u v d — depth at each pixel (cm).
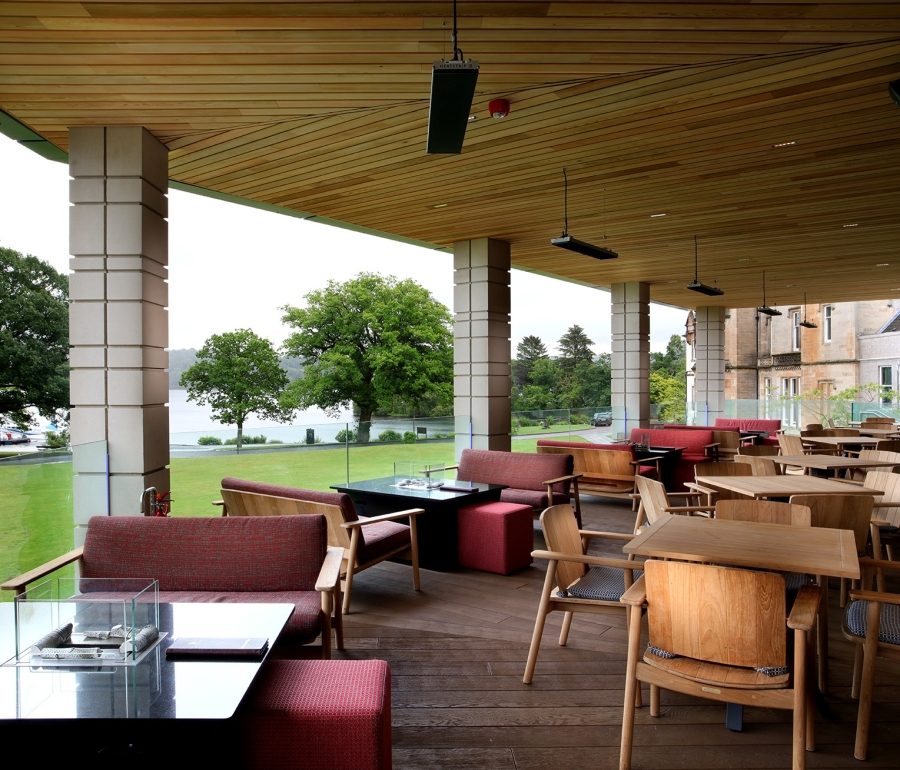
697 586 228
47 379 1975
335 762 198
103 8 355
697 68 441
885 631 262
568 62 429
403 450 858
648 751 263
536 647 324
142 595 217
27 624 206
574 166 650
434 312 2647
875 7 366
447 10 361
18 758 184
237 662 203
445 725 284
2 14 359
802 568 241
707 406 1775
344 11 361
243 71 429
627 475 763
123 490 515
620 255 1126
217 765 187
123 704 175
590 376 4966
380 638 387
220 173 654
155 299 536
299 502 440
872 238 998
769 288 1546
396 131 543
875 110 519
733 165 653
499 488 582
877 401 2500
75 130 519
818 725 285
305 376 2544
